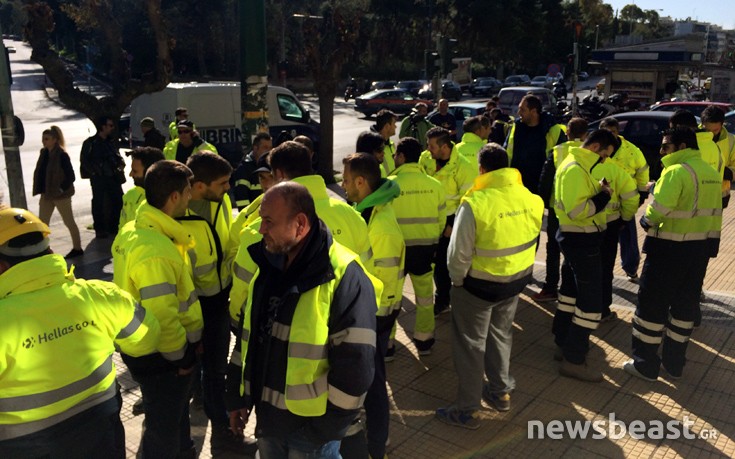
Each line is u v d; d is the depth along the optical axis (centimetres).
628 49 2936
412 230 486
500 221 376
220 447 389
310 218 234
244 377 260
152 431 317
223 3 5159
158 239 300
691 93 3616
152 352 290
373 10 5881
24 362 225
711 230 450
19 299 228
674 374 468
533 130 639
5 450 229
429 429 411
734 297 640
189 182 328
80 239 916
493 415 425
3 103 691
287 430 246
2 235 229
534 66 7131
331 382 236
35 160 1772
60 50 7788
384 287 390
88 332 242
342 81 5909
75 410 241
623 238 689
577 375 469
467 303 396
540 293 639
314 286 231
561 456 380
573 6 8019
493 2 5944
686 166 435
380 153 490
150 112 1536
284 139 593
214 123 1511
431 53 1419
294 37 5612
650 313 456
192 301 315
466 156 652
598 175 521
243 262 304
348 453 311
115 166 938
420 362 510
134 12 4966
